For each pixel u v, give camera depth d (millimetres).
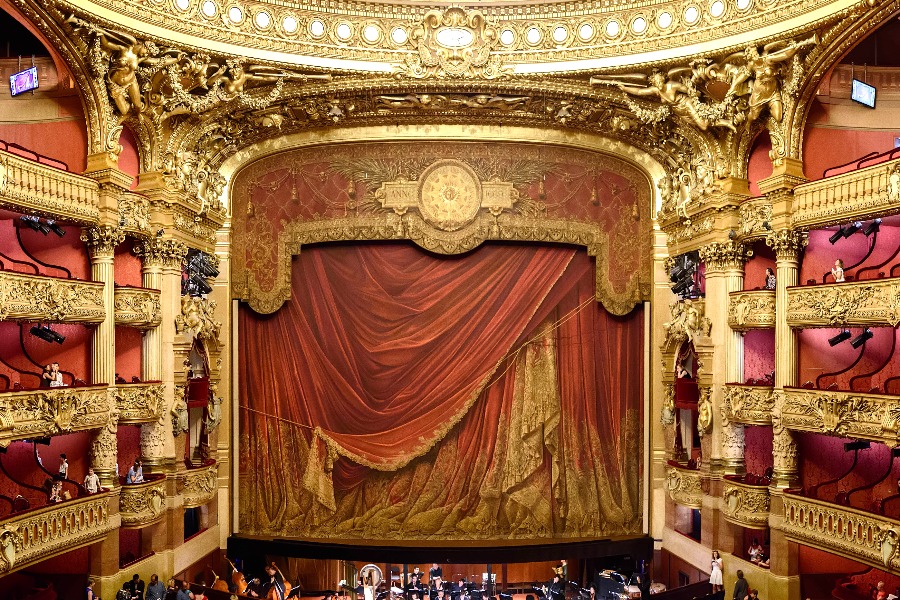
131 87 15164
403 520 19719
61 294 13766
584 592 18953
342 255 20250
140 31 14812
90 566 14828
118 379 15625
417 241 19781
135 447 16969
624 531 20078
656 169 20203
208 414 18844
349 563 20891
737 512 16391
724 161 17406
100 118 15078
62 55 14219
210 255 19359
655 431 19984
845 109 16453
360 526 19703
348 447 19812
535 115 19359
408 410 19906
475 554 19062
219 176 19594
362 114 19297
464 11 17438
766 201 16453
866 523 13328
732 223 17234
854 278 15312
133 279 16859
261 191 20062
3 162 12539
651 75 17078
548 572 21594
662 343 19938
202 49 15867
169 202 16812
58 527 13359
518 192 20094
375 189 20016
